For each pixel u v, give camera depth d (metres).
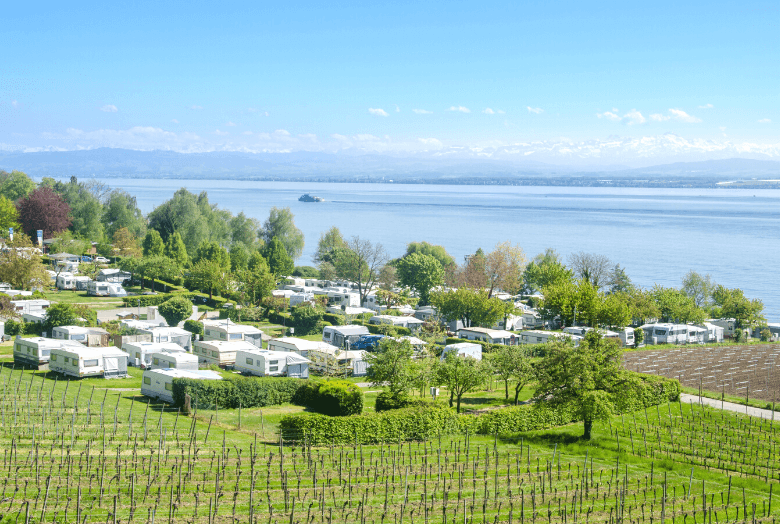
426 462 37.09
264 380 50.97
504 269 126.88
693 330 94.88
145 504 28.36
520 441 44.38
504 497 32.88
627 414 51.75
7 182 199.38
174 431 39.03
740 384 64.50
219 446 37.41
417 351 69.19
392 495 31.98
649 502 33.56
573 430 48.25
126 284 124.19
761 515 32.25
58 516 26.44
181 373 49.94
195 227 155.62
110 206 171.88
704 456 42.19
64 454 33.31
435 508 30.83
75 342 58.34
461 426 45.25
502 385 64.00
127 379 55.41
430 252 165.75
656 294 112.75
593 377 46.97
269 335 89.00
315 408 50.62
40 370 55.47
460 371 49.59
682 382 65.12
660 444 44.69
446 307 100.19
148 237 141.62
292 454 36.91
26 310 82.56
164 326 77.19
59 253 138.12
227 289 108.88
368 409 51.00
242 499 29.92
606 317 92.00
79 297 107.94
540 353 74.94
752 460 41.31
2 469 30.48
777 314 139.25
